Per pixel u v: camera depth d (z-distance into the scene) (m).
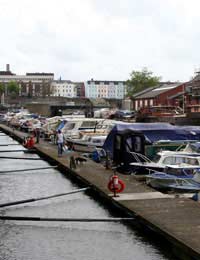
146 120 62.22
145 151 26.38
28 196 21.97
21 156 38.38
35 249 14.14
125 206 17.00
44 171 29.84
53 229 16.14
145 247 14.12
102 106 105.94
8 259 13.31
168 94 78.00
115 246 14.27
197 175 20.78
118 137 26.45
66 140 39.25
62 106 98.19
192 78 77.69
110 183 19.03
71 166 26.97
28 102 122.19
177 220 14.90
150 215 15.55
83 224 16.67
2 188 24.06
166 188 21.09
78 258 13.38
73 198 21.19
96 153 30.34
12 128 68.19
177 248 12.98
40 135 52.56
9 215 18.06
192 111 59.09
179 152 25.31
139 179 23.19
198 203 17.41
